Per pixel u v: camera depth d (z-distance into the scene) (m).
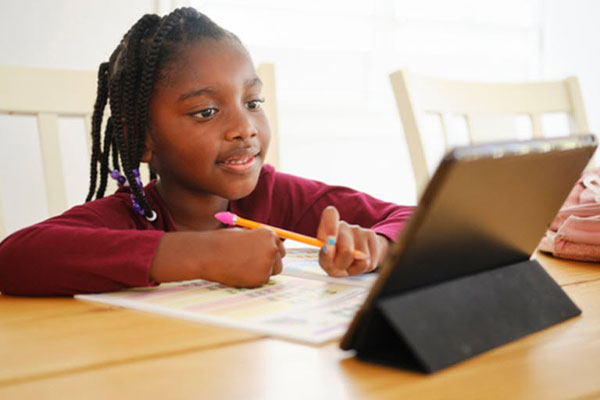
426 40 2.62
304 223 1.20
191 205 1.06
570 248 0.90
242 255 0.71
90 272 0.72
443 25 2.65
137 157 0.99
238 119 0.94
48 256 0.73
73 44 1.90
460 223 0.47
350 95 2.48
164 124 0.95
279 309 0.61
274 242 0.72
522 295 0.55
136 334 0.55
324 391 0.41
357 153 2.51
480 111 1.47
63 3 1.87
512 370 0.45
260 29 2.28
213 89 0.93
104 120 1.21
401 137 2.57
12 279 0.74
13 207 1.81
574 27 2.79
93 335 0.55
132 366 0.46
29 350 0.51
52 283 0.73
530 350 0.49
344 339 0.47
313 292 0.69
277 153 1.35
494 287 0.53
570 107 1.60
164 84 0.94
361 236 0.80
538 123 1.55
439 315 0.47
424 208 0.43
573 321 0.57
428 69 2.65
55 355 0.50
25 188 1.83
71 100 1.18
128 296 0.70
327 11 2.39
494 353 0.48
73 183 1.89
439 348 0.45
